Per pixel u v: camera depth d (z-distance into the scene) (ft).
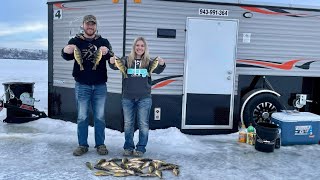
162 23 19.66
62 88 22.47
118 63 14.87
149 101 15.69
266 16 21.04
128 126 15.90
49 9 22.47
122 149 17.08
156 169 14.26
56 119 22.86
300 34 21.77
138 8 19.27
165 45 19.85
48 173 13.76
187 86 20.30
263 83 21.76
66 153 16.22
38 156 15.72
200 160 15.98
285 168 15.31
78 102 15.76
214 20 20.15
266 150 17.49
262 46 21.27
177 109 20.47
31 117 22.38
